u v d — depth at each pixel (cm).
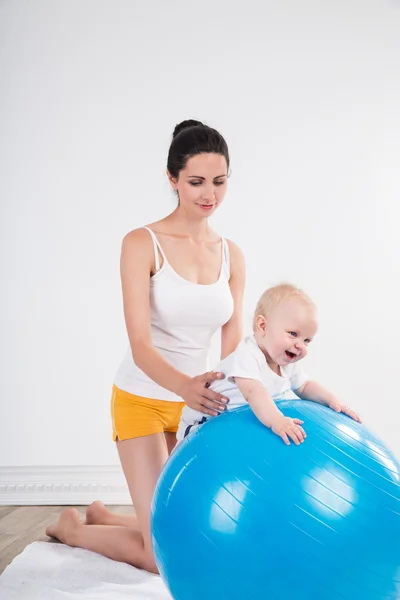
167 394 217
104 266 347
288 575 142
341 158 351
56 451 346
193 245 223
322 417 162
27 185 348
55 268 347
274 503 144
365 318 350
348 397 351
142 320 206
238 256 238
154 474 217
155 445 218
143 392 216
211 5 352
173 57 351
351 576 143
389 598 149
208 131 205
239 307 237
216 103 350
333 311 350
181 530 153
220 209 350
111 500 341
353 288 350
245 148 351
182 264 218
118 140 348
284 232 350
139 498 219
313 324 177
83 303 347
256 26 352
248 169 350
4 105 348
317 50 353
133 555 232
